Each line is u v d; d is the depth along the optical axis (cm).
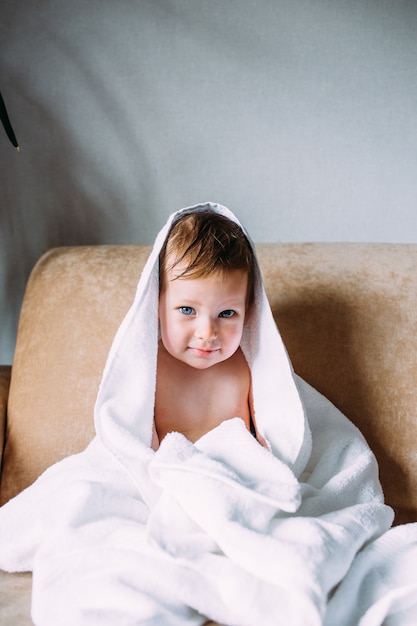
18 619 81
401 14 135
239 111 140
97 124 142
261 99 139
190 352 101
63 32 138
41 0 136
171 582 77
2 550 94
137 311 101
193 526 86
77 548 87
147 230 147
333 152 142
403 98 138
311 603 73
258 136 141
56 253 131
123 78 139
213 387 111
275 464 91
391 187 143
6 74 140
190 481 86
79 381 118
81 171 144
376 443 114
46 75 140
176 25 137
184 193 145
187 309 100
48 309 123
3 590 89
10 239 148
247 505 85
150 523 84
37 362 120
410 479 112
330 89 138
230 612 77
